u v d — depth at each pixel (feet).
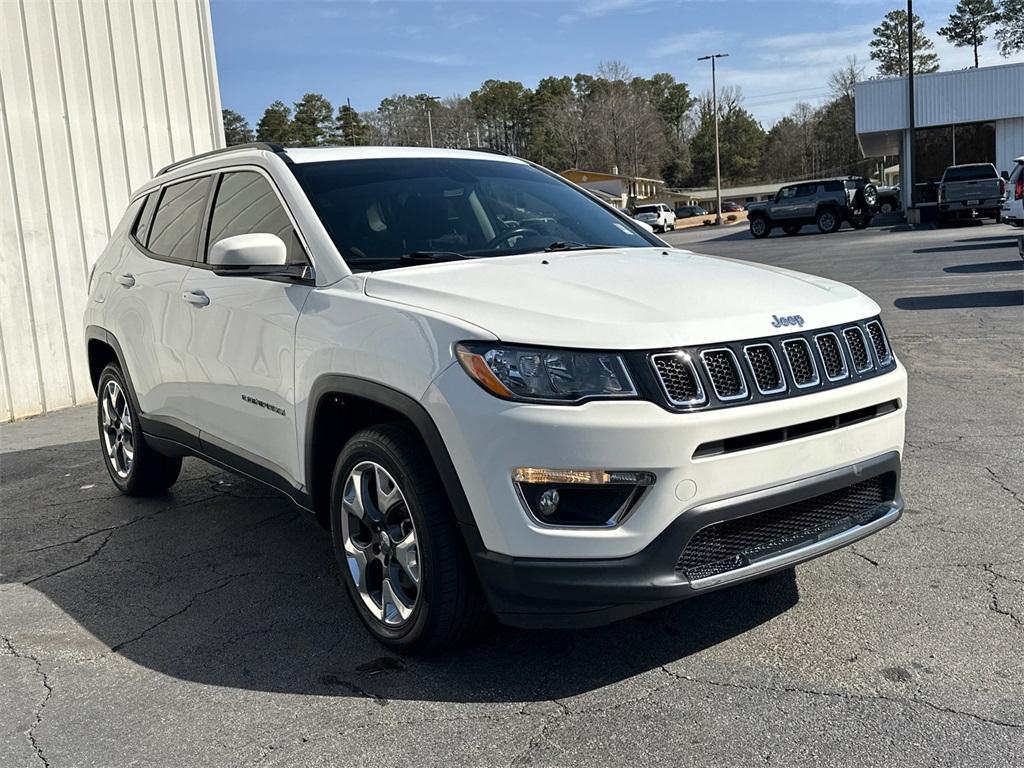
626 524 8.86
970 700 9.05
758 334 9.45
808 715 8.92
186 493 18.34
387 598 10.54
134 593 13.17
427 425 9.47
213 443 14.11
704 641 10.58
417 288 10.46
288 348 11.66
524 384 8.94
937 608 11.11
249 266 11.38
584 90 495.41
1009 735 8.41
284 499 17.53
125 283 16.48
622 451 8.71
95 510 17.53
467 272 11.06
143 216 17.11
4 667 10.98
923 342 29.50
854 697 9.20
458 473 9.27
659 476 8.78
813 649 10.25
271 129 383.24
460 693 9.72
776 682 9.58
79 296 30.50
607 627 11.06
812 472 9.66
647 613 11.39
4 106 28.19
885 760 8.13
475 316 9.57
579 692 9.61
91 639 11.68
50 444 24.27
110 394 18.13
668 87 509.76
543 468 8.83
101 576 13.96
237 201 13.84
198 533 15.76
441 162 14.29
